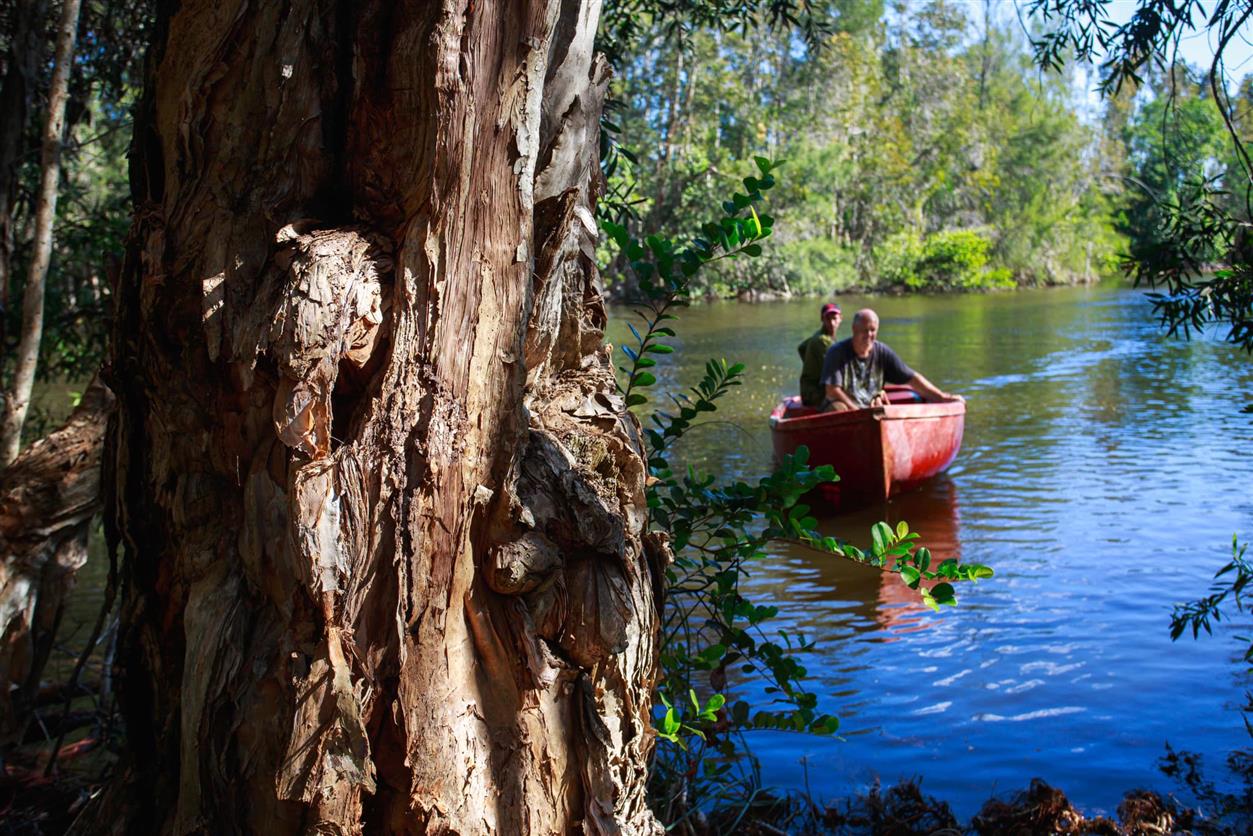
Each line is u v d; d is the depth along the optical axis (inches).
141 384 85.6
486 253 80.4
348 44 81.2
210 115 80.9
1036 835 140.5
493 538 81.0
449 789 78.1
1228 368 693.9
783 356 793.6
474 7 77.2
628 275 1128.2
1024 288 2007.9
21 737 141.1
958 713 184.5
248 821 76.6
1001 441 471.8
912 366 750.5
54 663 207.0
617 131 196.7
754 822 140.7
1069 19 190.4
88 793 131.1
